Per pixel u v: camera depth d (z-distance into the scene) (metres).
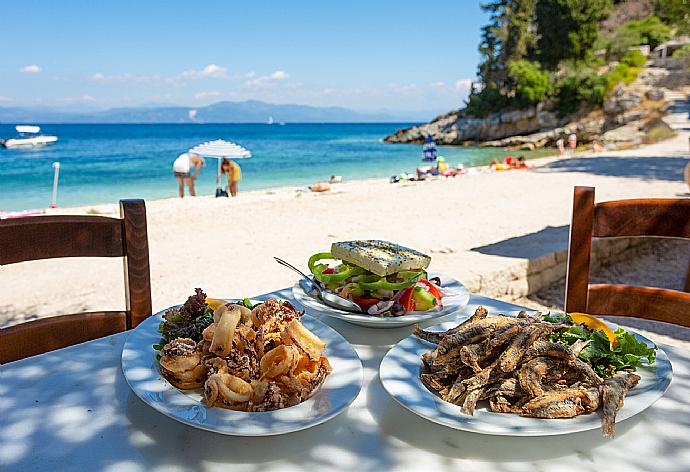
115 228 2.03
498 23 62.09
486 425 1.15
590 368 1.26
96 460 1.11
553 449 1.17
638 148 26.81
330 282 1.94
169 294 6.07
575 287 2.25
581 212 2.21
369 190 14.64
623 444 1.19
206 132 102.69
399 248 2.02
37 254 1.89
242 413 1.19
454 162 35.84
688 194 11.02
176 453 1.14
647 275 6.93
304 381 1.28
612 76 48.38
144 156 41.50
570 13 53.97
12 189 23.58
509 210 10.62
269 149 51.06
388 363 1.43
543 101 52.25
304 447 1.17
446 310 1.87
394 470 1.10
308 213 11.16
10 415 1.27
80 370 1.49
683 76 47.50
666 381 1.34
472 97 60.12
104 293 6.43
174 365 1.29
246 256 7.72
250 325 1.34
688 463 1.13
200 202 12.81
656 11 62.06
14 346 1.88
